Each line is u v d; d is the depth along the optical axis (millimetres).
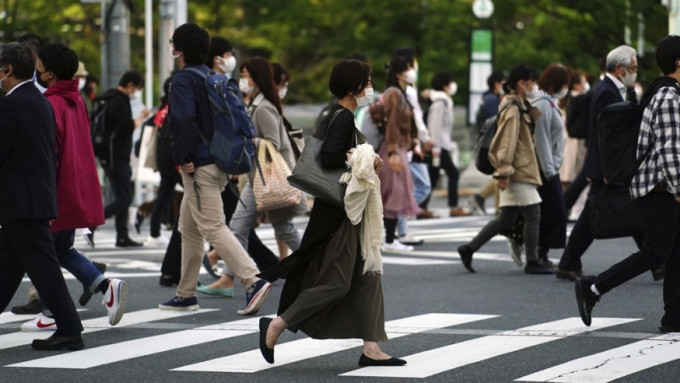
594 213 24609
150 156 34312
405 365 18266
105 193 45688
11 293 19641
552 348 19500
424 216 45875
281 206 25359
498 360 18594
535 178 28125
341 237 17703
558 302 24484
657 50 20156
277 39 88062
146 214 40375
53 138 19312
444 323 22062
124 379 17562
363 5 93312
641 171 20156
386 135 33062
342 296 17703
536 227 28453
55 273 19500
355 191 17422
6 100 18797
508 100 27969
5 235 19328
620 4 69750
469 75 60344
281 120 25797
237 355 19250
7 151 18781
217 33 85312
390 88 33281
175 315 23234
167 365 18547
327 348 19703
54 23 62906
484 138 28188
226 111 22609
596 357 18703
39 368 18375
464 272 29516
